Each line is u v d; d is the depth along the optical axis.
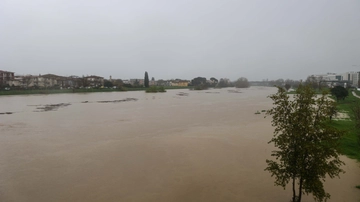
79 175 15.84
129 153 20.36
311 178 10.07
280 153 11.08
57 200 12.69
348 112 40.19
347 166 16.64
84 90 112.81
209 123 33.69
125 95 97.94
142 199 12.78
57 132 28.53
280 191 13.61
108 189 13.87
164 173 16.12
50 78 127.38
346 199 12.48
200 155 19.70
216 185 14.39
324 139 10.09
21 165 17.69
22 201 12.63
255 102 65.81
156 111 47.16
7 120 37.16
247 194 13.31
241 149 21.20
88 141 24.27
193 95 98.88
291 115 10.62
